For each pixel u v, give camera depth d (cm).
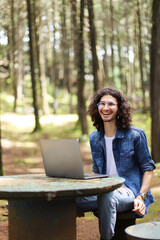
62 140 333
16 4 2617
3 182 317
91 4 1450
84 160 1429
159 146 1089
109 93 367
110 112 361
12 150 1728
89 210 365
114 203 330
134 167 369
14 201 309
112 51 2350
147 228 297
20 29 2755
